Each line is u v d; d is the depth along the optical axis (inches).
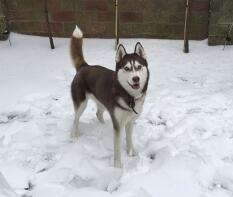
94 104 82.8
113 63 103.7
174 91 87.7
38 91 88.4
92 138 68.9
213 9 110.3
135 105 57.0
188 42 114.4
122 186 54.1
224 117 74.7
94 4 116.3
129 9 116.1
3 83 93.0
